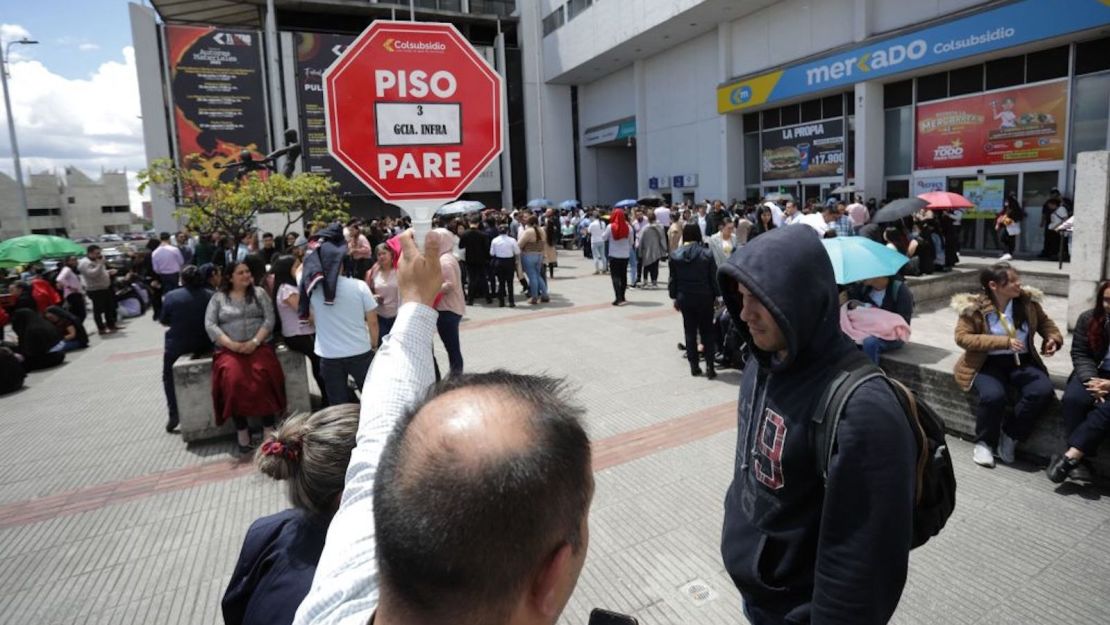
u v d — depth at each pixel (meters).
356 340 5.25
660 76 29.44
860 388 1.47
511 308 11.95
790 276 1.54
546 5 35.03
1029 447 4.44
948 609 3.00
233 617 1.84
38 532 4.27
